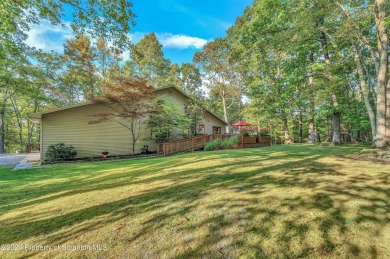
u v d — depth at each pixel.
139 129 13.22
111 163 8.44
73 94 24.28
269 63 14.36
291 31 9.34
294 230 1.91
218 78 23.38
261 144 13.03
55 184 4.77
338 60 10.91
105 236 2.02
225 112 23.91
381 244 1.68
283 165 4.82
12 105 21.05
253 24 12.06
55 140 10.98
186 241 1.85
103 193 3.49
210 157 7.05
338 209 2.27
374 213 2.16
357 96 13.42
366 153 5.88
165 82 26.61
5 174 6.70
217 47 21.42
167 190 3.36
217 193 3.00
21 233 2.21
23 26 6.80
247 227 2.01
